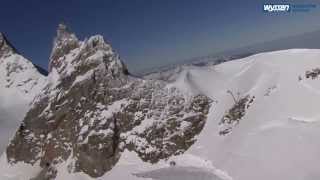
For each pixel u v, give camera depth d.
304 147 84.38
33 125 134.12
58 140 124.19
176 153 106.00
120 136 113.44
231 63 132.75
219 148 99.69
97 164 111.06
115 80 123.00
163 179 96.69
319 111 91.31
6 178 127.31
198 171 96.00
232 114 106.88
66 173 115.62
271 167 84.62
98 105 120.44
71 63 136.75
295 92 99.94
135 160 107.94
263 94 106.75
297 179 78.88
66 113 126.75
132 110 116.06
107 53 128.62
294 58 112.81
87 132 117.06
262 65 118.06
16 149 133.38
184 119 111.31
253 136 94.94
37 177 121.75
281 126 93.00
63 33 148.38
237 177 87.75
